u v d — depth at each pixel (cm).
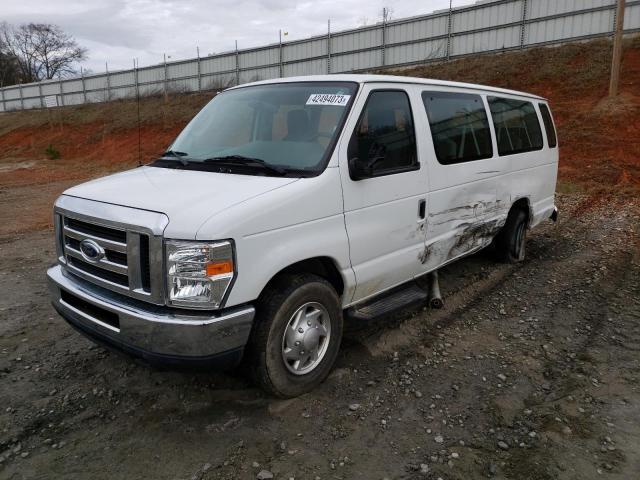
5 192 1515
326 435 311
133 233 289
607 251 706
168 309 290
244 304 302
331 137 355
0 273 631
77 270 335
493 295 541
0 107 4678
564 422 322
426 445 301
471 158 498
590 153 1480
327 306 354
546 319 479
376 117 386
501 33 2288
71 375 381
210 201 299
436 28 2458
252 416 329
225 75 3253
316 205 333
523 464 285
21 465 286
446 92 475
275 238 309
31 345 430
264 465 285
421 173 422
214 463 287
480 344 430
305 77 423
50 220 1032
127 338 298
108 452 297
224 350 294
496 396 352
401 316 484
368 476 276
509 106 590
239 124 409
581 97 1811
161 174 367
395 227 401
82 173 2177
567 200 1120
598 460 288
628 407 339
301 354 343
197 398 348
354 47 2719
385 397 350
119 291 305
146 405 342
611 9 2023
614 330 455
